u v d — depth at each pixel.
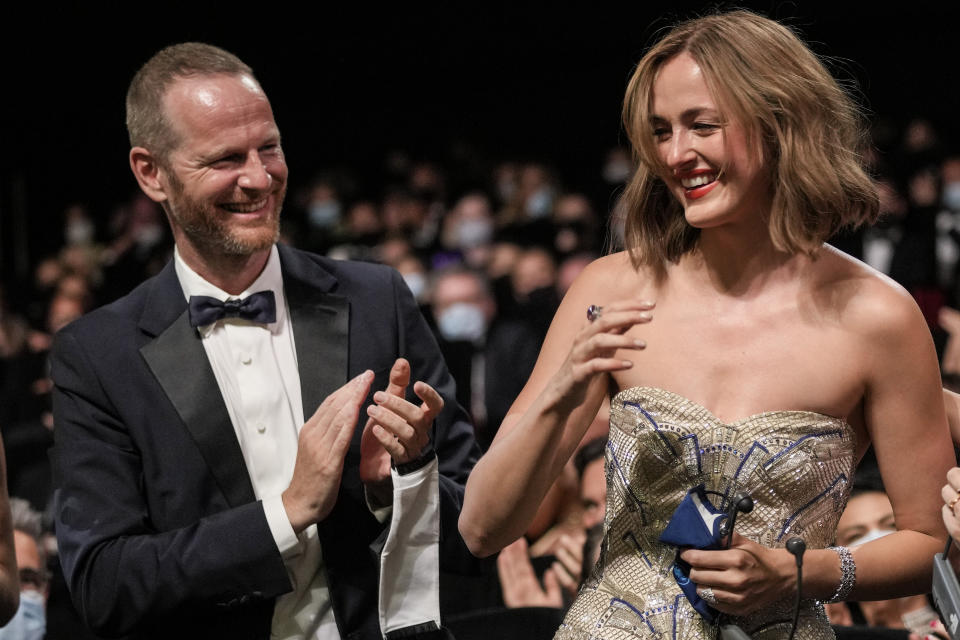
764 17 5.27
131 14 30.42
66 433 6.06
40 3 30.61
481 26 31.81
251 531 5.71
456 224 26.95
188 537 5.77
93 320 6.21
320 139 32.97
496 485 5.30
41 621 8.28
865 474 7.84
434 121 32.84
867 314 5.18
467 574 6.05
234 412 6.07
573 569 8.42
